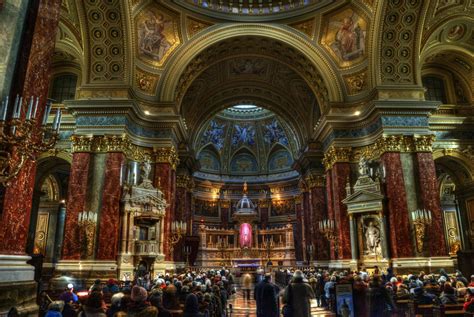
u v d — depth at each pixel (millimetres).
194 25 20656
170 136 19141
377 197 16656
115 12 16578
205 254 31188
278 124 36938
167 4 19172
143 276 13789
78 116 16922
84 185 16047
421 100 17266
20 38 6328
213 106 28625
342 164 18906
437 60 20469
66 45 18703
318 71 20641
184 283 9898
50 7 7133
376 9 17406
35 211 21359
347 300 7414
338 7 19406
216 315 8680
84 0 16266
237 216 33875
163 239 18047
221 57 22859
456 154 18625
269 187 37562
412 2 16750
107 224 15531
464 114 19812
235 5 21250
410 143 16938
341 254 17797
